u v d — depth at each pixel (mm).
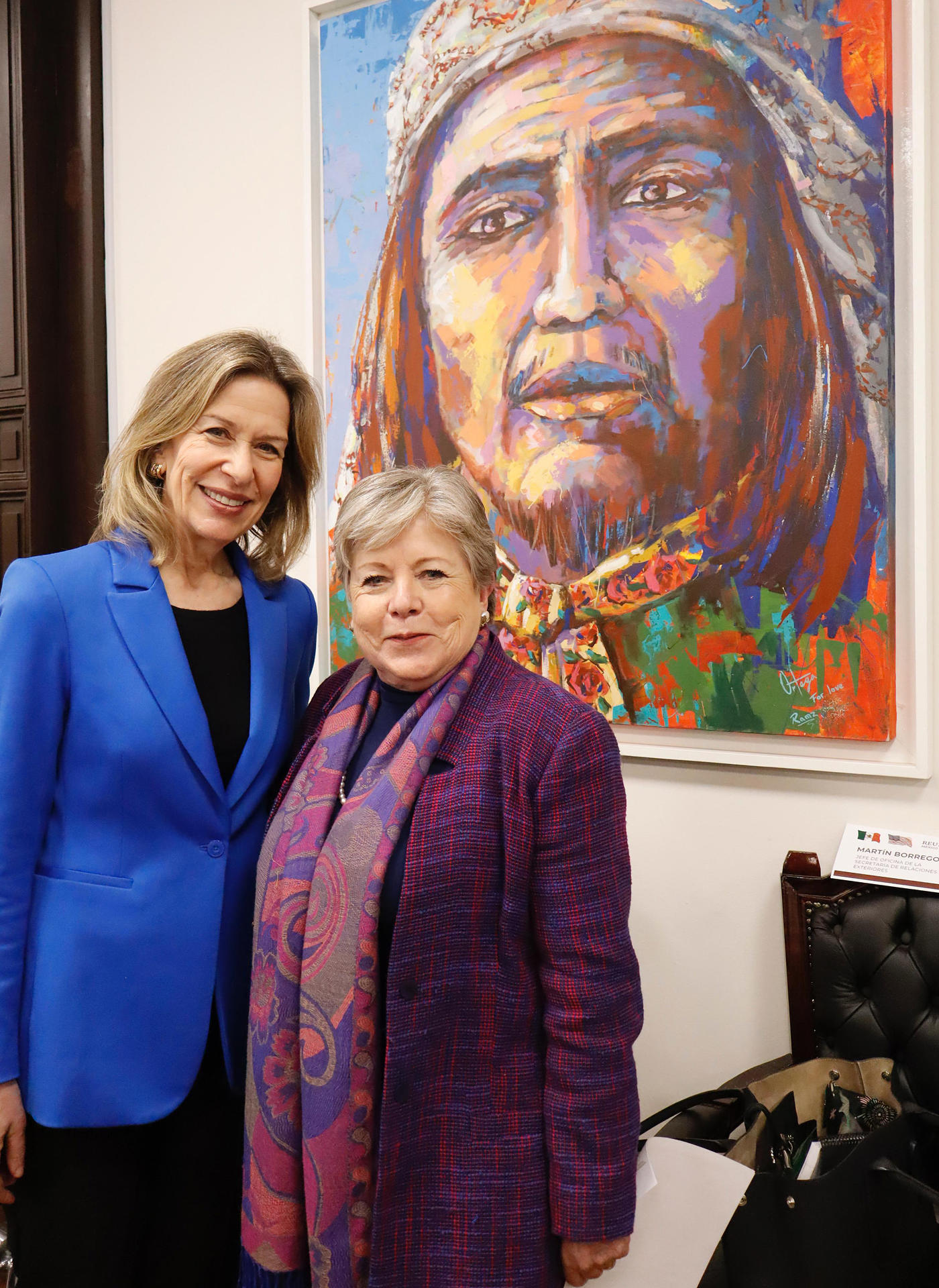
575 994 1159
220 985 1460
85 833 1382
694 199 1938
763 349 1881
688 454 1967
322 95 2428
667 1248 1299
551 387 2111
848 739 1853
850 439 1812
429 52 2248
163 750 1372
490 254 2182
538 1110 1194
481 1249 1142
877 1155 1475
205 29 2643
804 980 1863
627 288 2016
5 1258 2010
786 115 1839
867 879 1801
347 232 2412
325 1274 1201
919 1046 1721
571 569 2109
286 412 1479
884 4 1753
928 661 1795
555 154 2086
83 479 2889
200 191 2689
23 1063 1354
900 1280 1480
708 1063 2037
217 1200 1549
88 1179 1399
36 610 1348
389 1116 1142
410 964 1156
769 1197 1369
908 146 1746
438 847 1168
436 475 1276
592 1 2023
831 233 1812
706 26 1906
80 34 2811
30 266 2779
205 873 1424
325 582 2504
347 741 1361
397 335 2338
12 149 2758
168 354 2785
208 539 1464
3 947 1330
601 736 1206
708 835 2027
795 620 1877
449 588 1248
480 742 1220
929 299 1758
